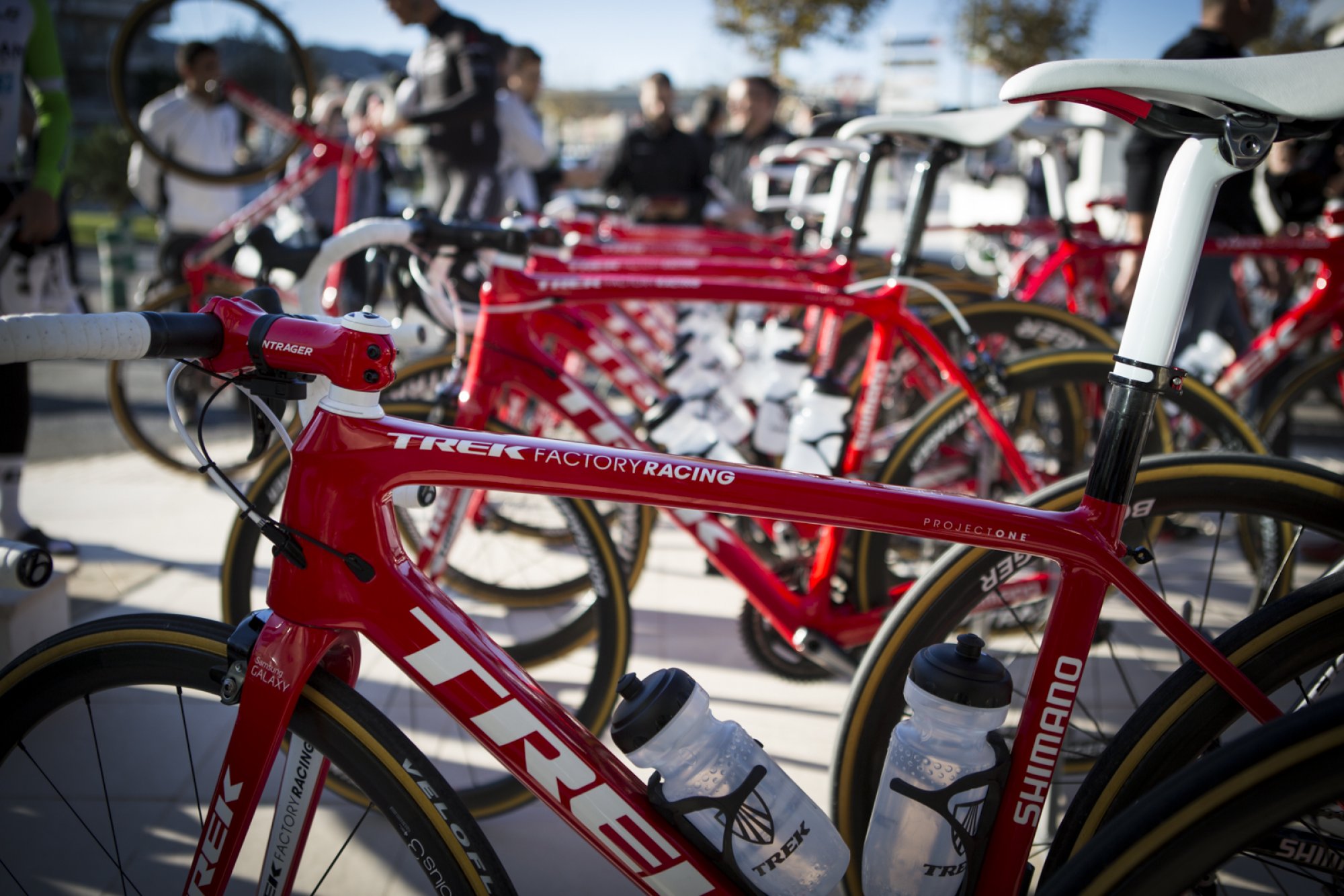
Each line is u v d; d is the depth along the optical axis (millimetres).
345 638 1026
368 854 1621
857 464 1901
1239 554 2646
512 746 972
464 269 1984
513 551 2879
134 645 1048
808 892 998
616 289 1760
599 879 1613
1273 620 1064
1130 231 3088
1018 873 1036
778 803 980
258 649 978
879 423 3070
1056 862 1118
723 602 2758
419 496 1041
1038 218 5191
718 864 976
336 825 1684
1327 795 820
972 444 2438
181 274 4289
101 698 2016
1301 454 4402
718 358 2307
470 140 4137
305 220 4652
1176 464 1271
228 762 990
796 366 2029
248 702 979
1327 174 3635
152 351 912
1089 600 1022
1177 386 980
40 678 1092
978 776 995
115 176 13500
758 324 2699
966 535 995
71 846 1615
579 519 1756
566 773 972
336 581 972
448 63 4051
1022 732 1045
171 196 4352
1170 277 953
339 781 1389
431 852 979
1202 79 873
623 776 1001
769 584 1762
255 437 1002
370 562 971
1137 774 1093
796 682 2238
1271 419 2789
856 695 1368
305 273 1560
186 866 1576
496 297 1726
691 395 2145
